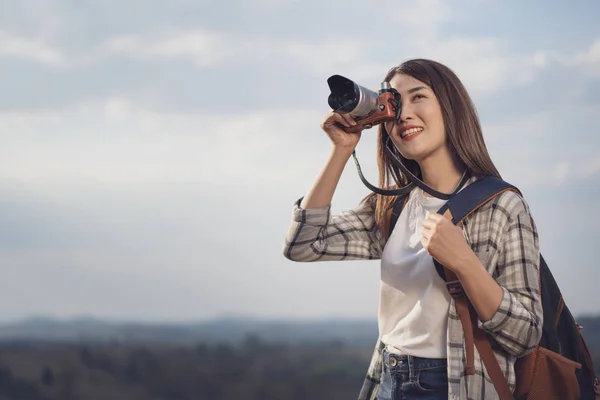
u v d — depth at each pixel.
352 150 2.36
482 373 1.99
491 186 2.10
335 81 2.23
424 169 2.27
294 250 2.41
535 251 2.05
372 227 2.46
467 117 2.18
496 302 1.90
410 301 2.16
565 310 2.12
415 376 2.10
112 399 25.48
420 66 2.23
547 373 2.03
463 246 1.90
